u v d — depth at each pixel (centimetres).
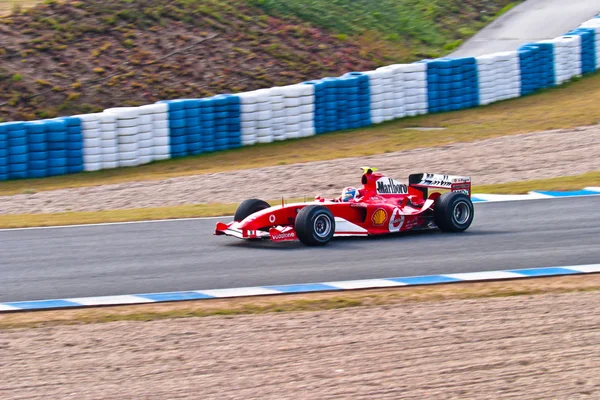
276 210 4006
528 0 14238
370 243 4088
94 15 10100
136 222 4869
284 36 10931
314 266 3622
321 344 2625
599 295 3112
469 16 13475
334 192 5884
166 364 2477
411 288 3269
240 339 2691
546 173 6141
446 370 2392
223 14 10938
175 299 3158
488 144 7194
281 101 7862
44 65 9075
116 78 9138
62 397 2247
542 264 3584
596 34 10225
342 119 8238
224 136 7662
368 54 11231
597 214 4603
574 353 2511
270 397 2219
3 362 2519
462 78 8831
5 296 3262
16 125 6856
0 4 10769
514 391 2242
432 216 4344
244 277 3462
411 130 8050
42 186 6638
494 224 4478
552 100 8975
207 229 4584
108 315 2978
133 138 7231
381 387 2275
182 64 9656
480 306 3011
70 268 3719
